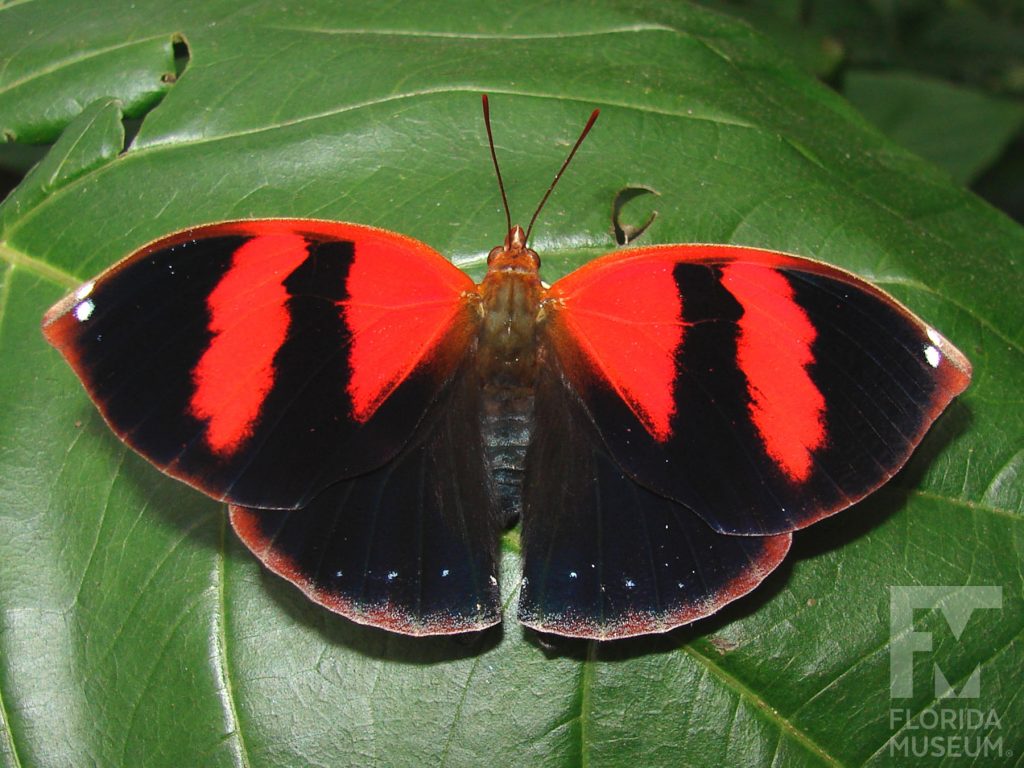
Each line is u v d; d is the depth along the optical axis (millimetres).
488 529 168
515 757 165
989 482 171
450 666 166
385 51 189
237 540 169
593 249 178
